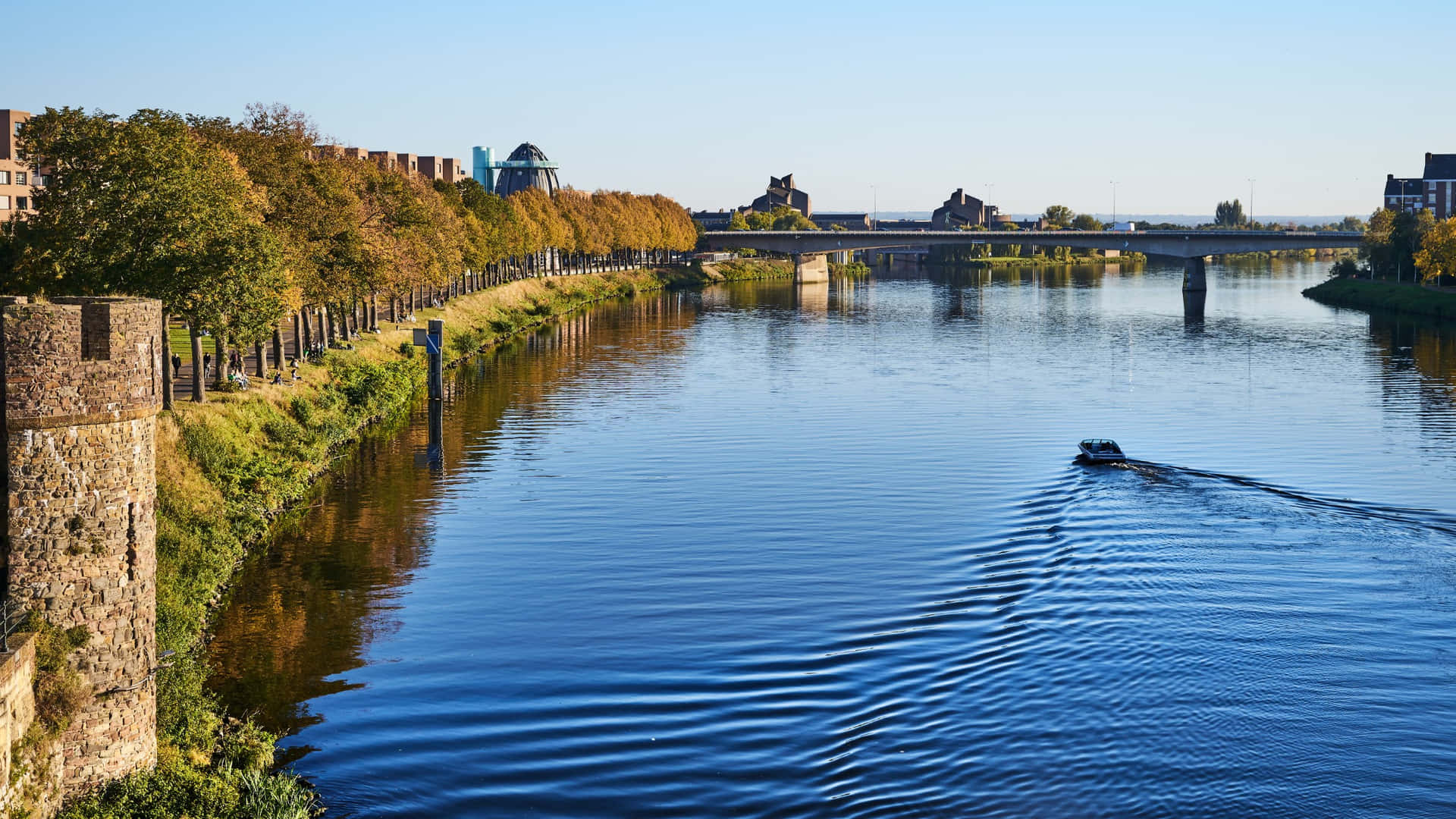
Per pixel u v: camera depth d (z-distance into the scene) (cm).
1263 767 4450
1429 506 7881
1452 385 12950
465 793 4312
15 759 3288
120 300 3838
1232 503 7981
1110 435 10331
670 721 4869
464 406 11775
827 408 11781
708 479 8838
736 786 4350
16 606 3591
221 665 5409
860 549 7119
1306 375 13825
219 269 7569
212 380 9288
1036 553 6981
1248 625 5794
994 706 4969
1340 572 6538
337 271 10669
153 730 3897
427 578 6612
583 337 17850
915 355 15875
